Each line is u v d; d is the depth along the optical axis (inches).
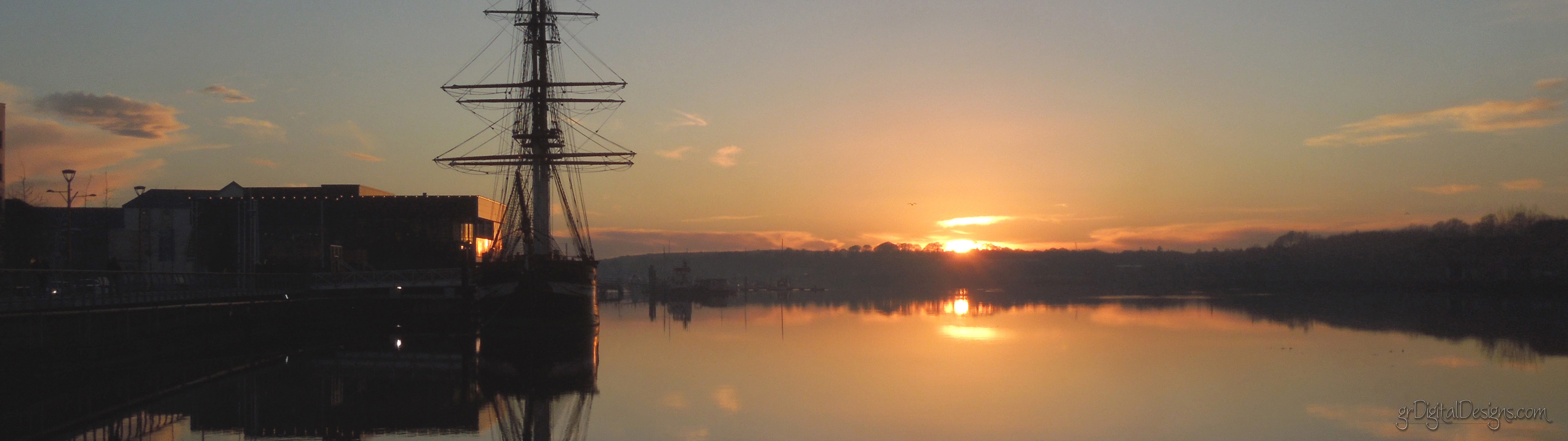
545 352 2549.2
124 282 2628.0
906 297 7342.5
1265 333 3024.1
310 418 1533.0
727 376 1959.9
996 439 1333.7
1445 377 1921.8
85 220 4365.2
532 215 3686.0
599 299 7303.2
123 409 1614.2
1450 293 6112.2
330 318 3196.4
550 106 3774.6
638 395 1724.9
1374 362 2187.5
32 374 1694.1
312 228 4141.2
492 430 1435.8
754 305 6072.8
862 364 2162.9
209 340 2400.3
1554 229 5984.3
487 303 3154.5
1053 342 2721.5
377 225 4148.6
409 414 1565.0
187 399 1724.9
